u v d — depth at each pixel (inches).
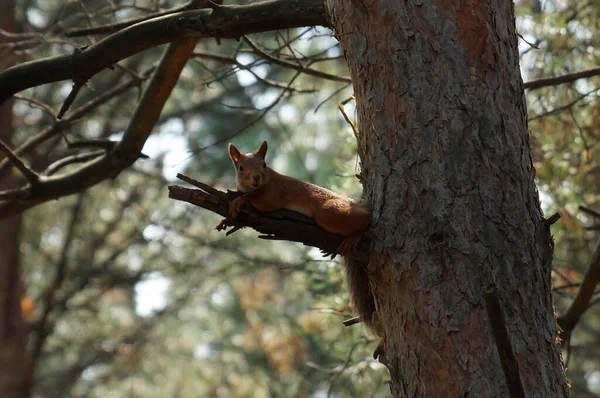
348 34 284.8
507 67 272.5
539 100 478.9
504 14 277.7
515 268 251.8
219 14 329.7
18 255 820.6
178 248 921.5
